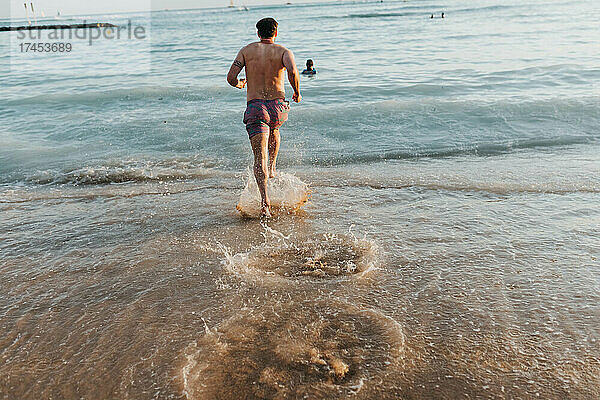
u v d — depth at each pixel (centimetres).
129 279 331
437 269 331
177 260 359
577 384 222
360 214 442
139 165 634
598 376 226
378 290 307
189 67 1625
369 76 1253
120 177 589
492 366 235
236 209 467
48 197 522
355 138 721
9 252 381
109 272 343
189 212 463
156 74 1485
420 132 732
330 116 824
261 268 342
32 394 225
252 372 234
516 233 383
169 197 511
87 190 544
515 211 429
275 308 289
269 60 472
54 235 414
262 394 219
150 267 348
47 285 326
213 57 1912
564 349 245
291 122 805
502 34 2252
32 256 373
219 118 859
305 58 1698
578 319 268
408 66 1395
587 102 802
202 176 588
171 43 2833
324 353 246
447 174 546
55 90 1223
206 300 301
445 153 639
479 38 2130
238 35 3306
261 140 462
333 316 279
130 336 266
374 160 627
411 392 219
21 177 599
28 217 461
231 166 626
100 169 620
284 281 322
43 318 287
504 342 252
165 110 945
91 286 324
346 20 4662
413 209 448
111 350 254
